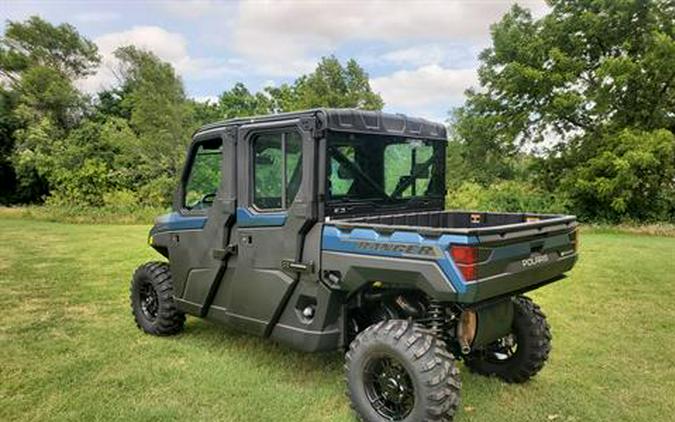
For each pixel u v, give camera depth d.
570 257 3.27
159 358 3.99
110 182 19.11
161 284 4.41
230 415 3.05
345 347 3.24
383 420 2.76
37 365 3.85
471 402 3.24
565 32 16.55
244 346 4.25
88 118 31.05
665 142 14.02
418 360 2.59
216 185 3.82
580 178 15.49
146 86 23.72
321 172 3.07
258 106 34.50
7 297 6.05
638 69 14.81
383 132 3.44
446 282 2.50
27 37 33.50
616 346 4.25
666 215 15.13
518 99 17.78
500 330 3.20
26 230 13.62
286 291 3.26
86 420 3.00
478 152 19.39
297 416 3.05
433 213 3.88
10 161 28.06
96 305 5.68
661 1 15.45
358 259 2.87
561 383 3.52
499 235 2.61
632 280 6.86
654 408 3.13
